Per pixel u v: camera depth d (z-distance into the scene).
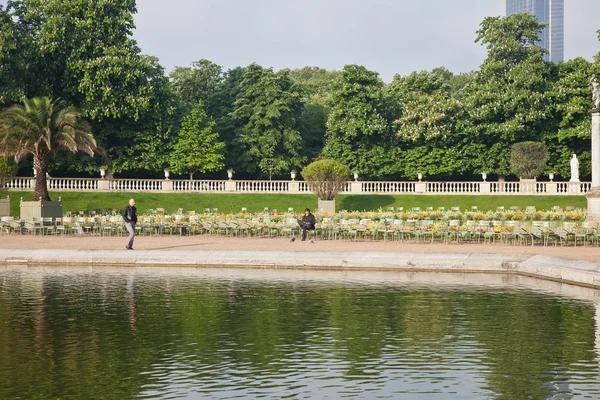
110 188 60.12
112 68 61.31
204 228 42.12
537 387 12.14
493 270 25.58
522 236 37.34
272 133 70.31
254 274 25.16
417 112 69.81
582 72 66.81
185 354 14.23
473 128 68.25
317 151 75.06
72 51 60.84
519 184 62.97
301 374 12.90
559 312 18.11
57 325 16.70
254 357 14.00
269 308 18.73
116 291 21.36
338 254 26.94
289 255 27.06
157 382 12.42
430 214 46.34
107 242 35.75
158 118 65.19
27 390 11.98
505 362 13.65
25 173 64.62
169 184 61.03
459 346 14.83
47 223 42.59
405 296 20.50
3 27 58.69
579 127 65.25
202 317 17.59
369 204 59.91
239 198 60.09
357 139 70.38
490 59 69.81
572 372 13.00
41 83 62.16
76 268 26.92
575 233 33.94
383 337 15.60
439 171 68.88
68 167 63.47
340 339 15.41
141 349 14.59
